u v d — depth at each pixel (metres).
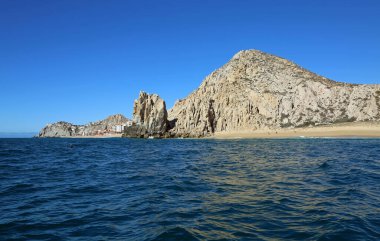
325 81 153.38
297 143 71.88
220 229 10.59
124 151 58.78
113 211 13.48
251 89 150.62
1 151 59.66
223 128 138.38
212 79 185.50
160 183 20.39
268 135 115.94
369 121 114.75
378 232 9.90
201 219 11.84
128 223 11.64
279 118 133.62
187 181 20.80
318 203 13.90
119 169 29.25
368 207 13.05
